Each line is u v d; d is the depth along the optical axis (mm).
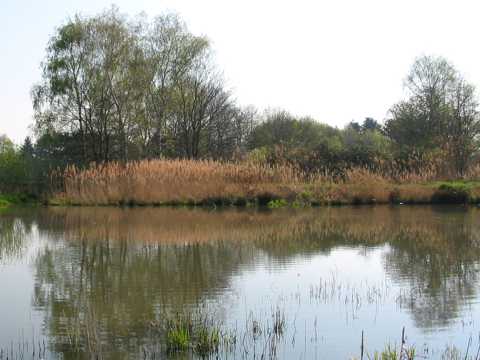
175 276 9977
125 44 31734
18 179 28406
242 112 47531
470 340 6586
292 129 49469
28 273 10336
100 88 31562
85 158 32094
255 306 8023
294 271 10383
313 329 6992
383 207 23234
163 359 5953
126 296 8602
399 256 11820
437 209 22188
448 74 41594
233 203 23891
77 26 31266
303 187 25047
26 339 6676
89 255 12023
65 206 24312
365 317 7527
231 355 6070
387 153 30984
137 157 34281
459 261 11250
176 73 34875
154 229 16062
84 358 6012
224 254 12047
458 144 31234
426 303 8195
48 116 31516
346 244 13375
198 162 27000
